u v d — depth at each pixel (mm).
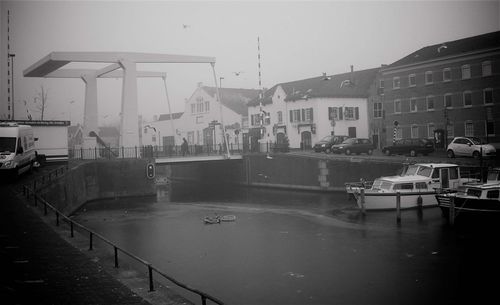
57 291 10258
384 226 24969
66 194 29891
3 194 21844
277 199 39656
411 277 15898
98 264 12617
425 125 49188
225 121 67688
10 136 26766
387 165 36406
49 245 14227
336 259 18562
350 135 55875
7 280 10812
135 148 44000
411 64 49969
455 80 46594
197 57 46594
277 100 59188
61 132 37875
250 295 14477
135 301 9961
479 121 44812
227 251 20438
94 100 49500
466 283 15109
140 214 32375
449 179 29938
